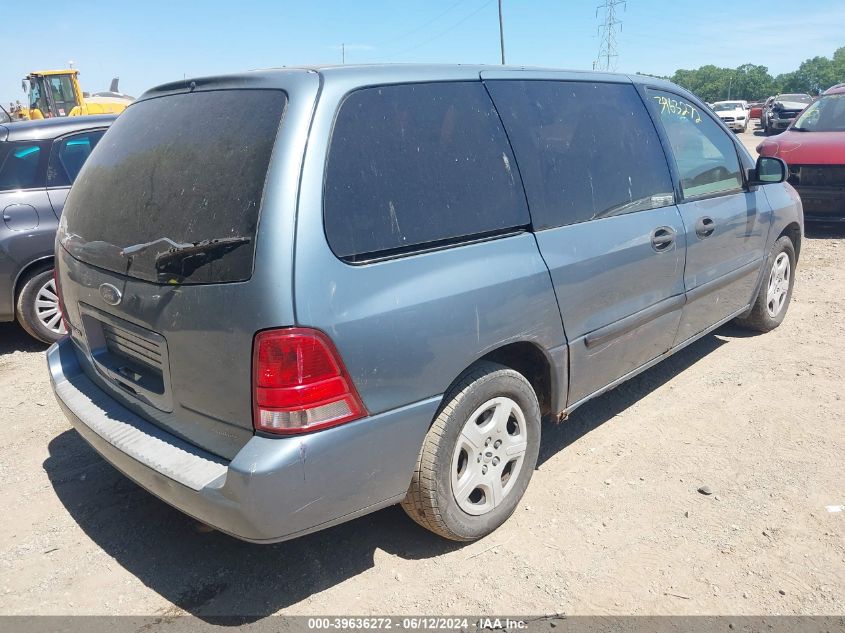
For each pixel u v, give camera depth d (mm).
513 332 2939
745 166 4797
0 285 5469
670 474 3580
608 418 4246
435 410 2697
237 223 2373
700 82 149500
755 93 143875
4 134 5539
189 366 2516
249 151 2453
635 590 2756
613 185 3564
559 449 3896
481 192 2918
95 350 3111
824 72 138500
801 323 5750
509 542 3074
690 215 4051
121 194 2857
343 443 2422
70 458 3965
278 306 2281
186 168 2625
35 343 6066
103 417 2963
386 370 2500
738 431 3992
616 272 3471
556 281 3127
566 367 3287
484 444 2973
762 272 5109
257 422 2350
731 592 2725
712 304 4453
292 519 2381
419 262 2629
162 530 3250
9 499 3535
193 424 2596
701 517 3201
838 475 3486
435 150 2797
